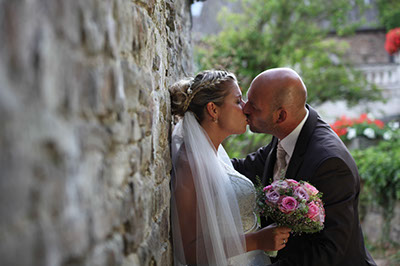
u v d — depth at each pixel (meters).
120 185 1.19
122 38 1.24
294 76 2.38
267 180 2.63
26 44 0.69
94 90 0.98
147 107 1.56
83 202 0.90
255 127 2.45
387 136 7.25
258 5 9.70
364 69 13.59
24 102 0.68
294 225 2.03
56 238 0.78
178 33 3.04
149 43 1.66
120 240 1.17
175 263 2.10
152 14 1.75
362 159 6.49
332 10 10.38
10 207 0.65
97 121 1.02
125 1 1.28
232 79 2.22
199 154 2.06
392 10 12.39
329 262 2.14
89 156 0.95
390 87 13.35
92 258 0.95
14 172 0.66
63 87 0.82
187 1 3.99
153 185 1.65
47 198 0.75
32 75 0.71
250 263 2.27
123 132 1.21
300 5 9.87
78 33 0.89
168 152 2.11
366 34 14.40
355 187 2.31
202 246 1.99
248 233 2.21
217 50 7.92
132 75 1.34
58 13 0.80
